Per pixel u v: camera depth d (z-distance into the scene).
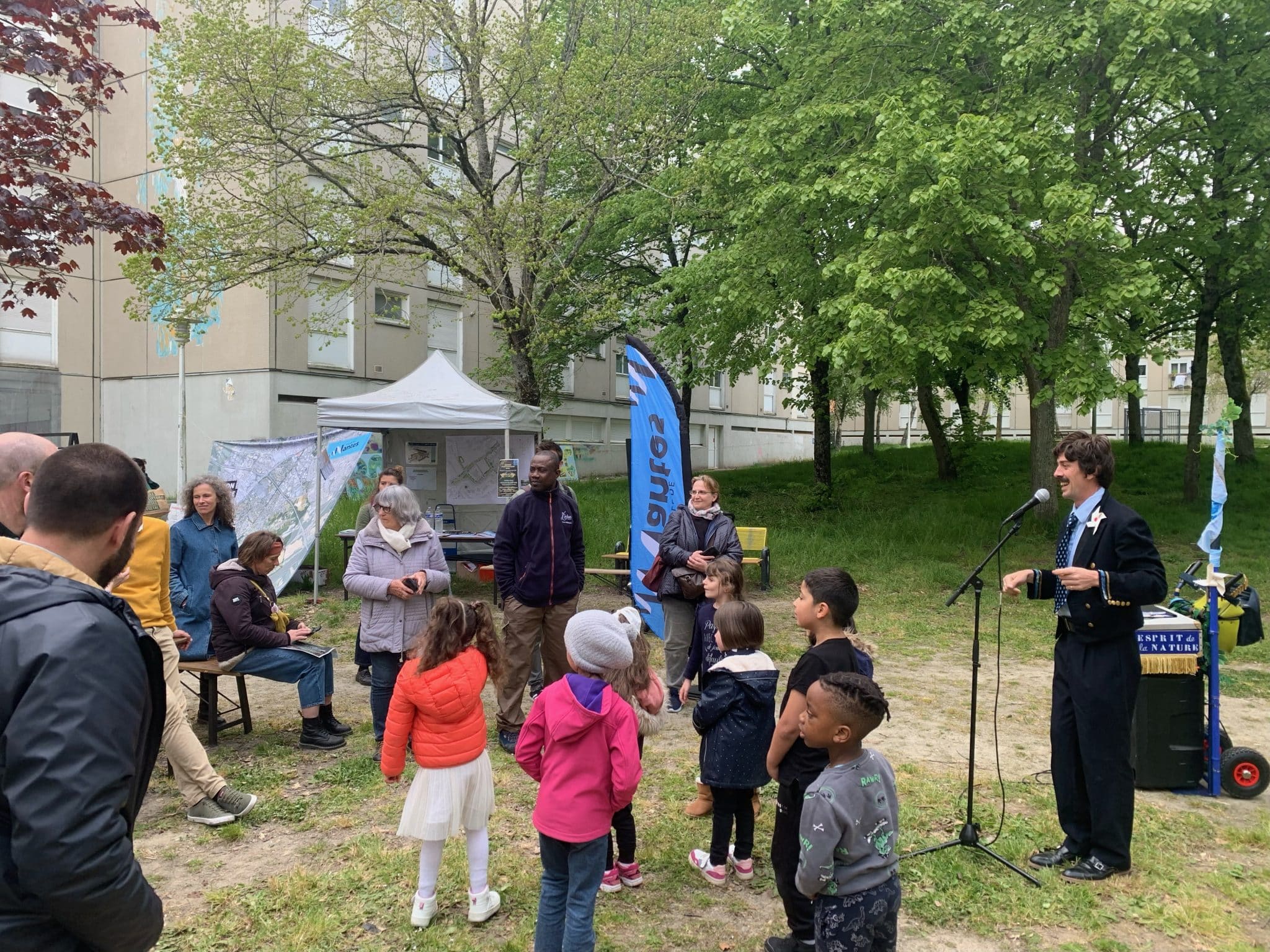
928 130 10.02
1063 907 3.30
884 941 2.46
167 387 19.02
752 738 3.42
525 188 14.17
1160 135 11.67
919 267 11.08
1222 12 10.14
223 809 4.13
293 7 15.20
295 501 10.14
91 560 1.57
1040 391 11.10
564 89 12.02
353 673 6.93
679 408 7.37
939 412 20.44
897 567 11.51
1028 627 8.66
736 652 3.50
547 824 2.80
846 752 2.46
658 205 15.55
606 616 2.90
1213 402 39.81
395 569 5.00
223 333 18.14
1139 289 9.95
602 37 13.53
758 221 12.98
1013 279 11.52
